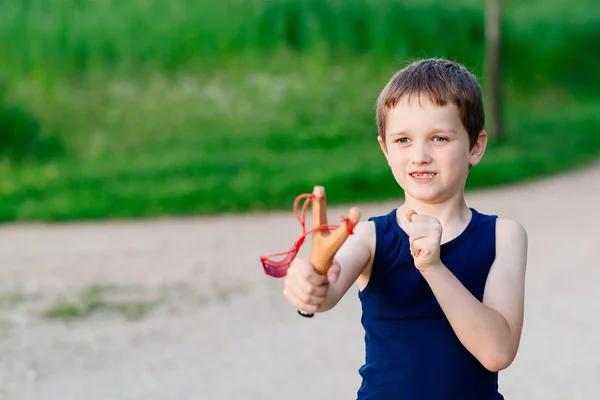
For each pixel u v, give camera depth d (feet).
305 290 7.57
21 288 30.22
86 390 19.90
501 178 57.16
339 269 7.55
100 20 80.02
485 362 8.33
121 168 58.54
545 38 96.63
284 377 20.25
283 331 24.38
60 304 27.99
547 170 61.62
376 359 8.86
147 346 23.32
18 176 56.59
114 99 71.61
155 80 75.36
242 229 41.70
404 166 8.87
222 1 84.07
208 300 28.19
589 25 100.17
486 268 8.84
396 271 8.82
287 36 82.43
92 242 39.01
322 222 7.75
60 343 23.73
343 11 84.28
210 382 20.12
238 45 80.59
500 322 8.30
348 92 75.20
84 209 47.24
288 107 71.97
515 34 96.07
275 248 36.63
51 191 52.31
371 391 8.82
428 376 8.62
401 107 8.82
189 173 56.95
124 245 38.11
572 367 20.40
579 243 35.99
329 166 57.67
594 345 22.07
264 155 62.23
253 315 26.25
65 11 80.48
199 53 79.41
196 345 23.26
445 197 8.88
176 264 33.78
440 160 8.73
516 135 72.64
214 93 73.87
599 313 25.07
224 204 48.44
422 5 87.40
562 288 28.22
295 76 77.51
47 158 62.34
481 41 87.20
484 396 8.75
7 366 21.80
